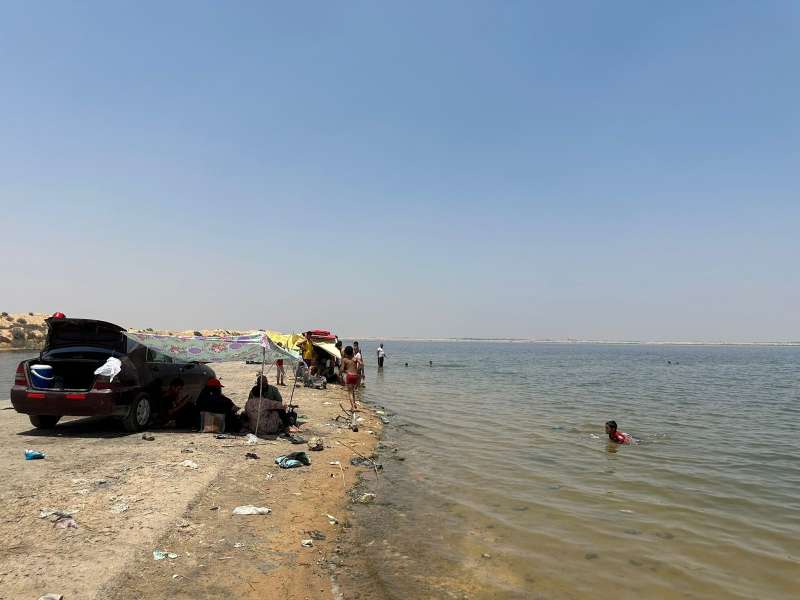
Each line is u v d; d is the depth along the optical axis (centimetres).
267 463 1001
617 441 1491
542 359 9262
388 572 607
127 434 1152
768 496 985
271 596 504
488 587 581
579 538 747
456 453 1301
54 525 589
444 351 14362
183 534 611
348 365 1797
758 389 3484
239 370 3569
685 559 682
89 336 1152
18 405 1044
